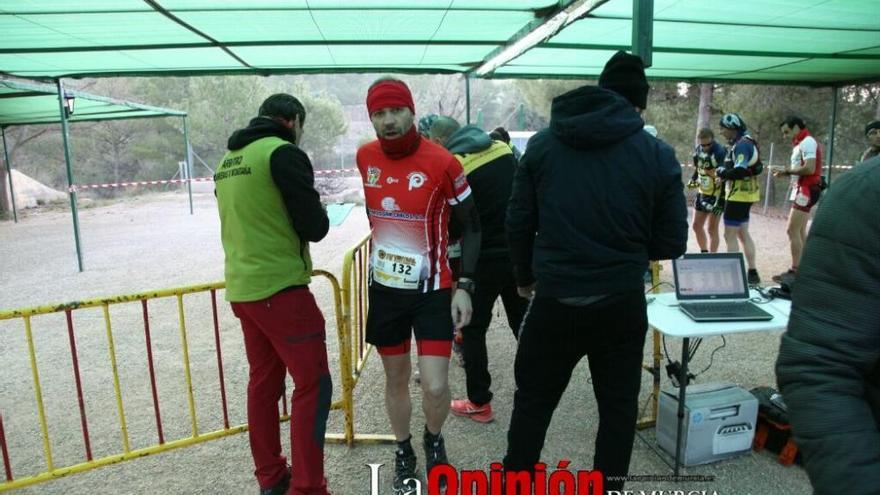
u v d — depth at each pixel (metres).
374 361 4.14
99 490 2.65
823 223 0.95
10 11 3.91
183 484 2.68
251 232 2.13
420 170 2.20
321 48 5.65
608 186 1.79
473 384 3.10
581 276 1.81
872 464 0.87
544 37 4.57
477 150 2.83
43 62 6.05
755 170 5.48
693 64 7.19
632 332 1.91
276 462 2.46
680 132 15.36
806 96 12.98
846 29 5.10
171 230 11.30
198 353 4.39
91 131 25.23
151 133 25.98
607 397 1.99
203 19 4.30
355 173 25.53
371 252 2.38
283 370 2.42
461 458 2.81
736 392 2.78
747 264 5.71
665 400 2.77
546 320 1.90
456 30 4.99
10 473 2.42
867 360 0.90
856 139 13.23
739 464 2.71
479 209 2.81
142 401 3.57
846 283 0.91
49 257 8.76
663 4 4.20
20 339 4.85
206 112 23.27
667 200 1.85
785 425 2.69
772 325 2.42
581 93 1.83
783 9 4.38
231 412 3.39
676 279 2.70
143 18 4.20
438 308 2.31
